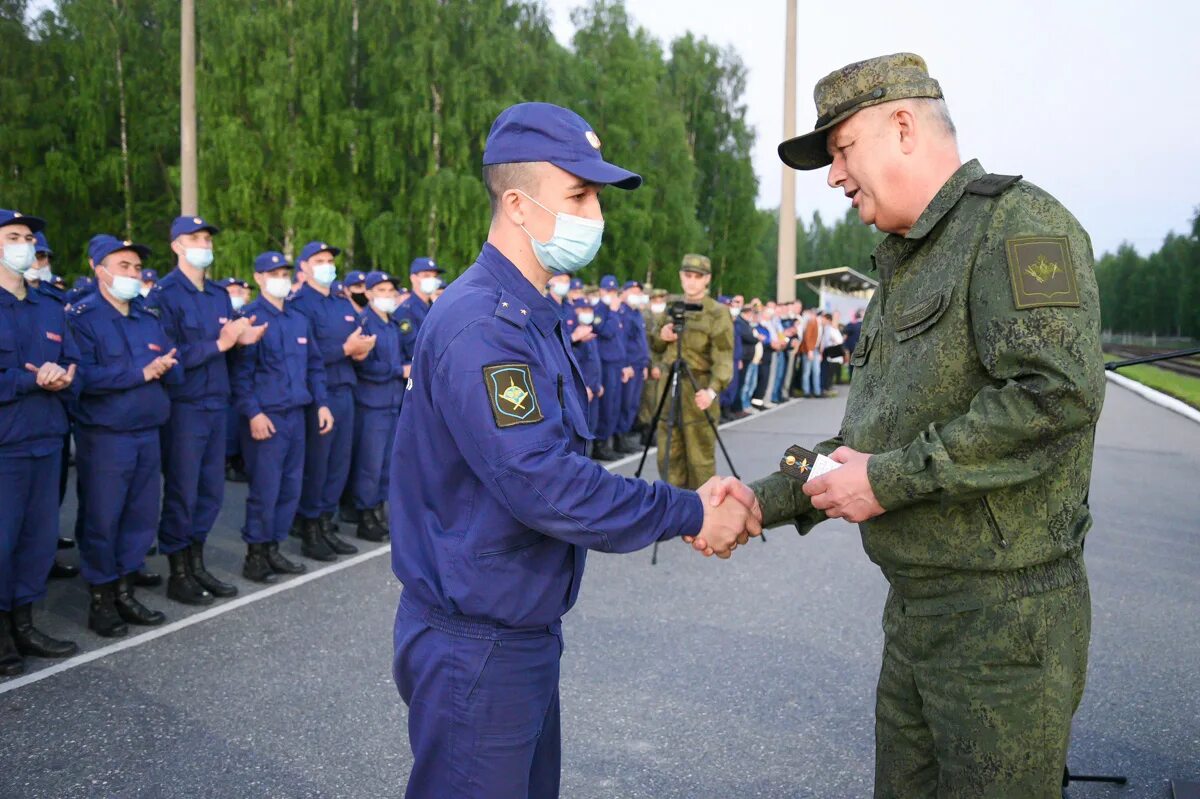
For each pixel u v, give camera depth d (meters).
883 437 1.87
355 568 5.69
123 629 4.44
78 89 27.12
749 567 5.60
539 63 25.92
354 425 6.44
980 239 1.71
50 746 3.25
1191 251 62.16
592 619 4.60
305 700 3.65
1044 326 1.59
